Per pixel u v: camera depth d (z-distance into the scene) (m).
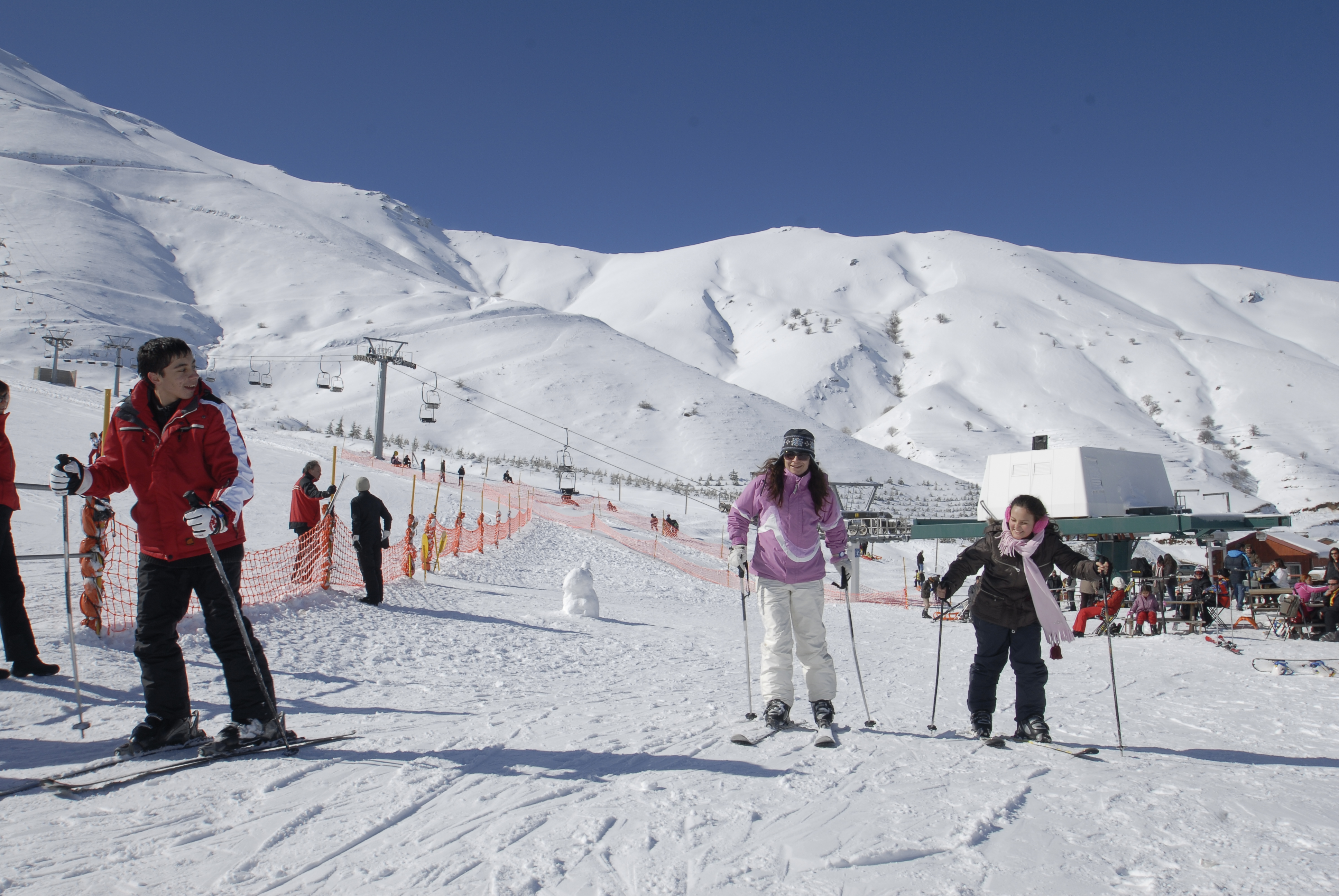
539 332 131.38
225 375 112.62
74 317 114.19
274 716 3.71
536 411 106.00
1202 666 8.91
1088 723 5.35
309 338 132.25
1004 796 3.34
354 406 103.50
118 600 7.84
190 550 3.59
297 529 10.36
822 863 2.56
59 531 12.48
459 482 45.47
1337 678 7.96
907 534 26.02
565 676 6.69
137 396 3.63
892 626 15.76
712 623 13.80
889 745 4.30
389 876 2.37
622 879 2.39
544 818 2.89
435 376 114.38
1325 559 22.58
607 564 26.72
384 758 3.59
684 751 4.00
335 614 8.98
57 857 2.41
